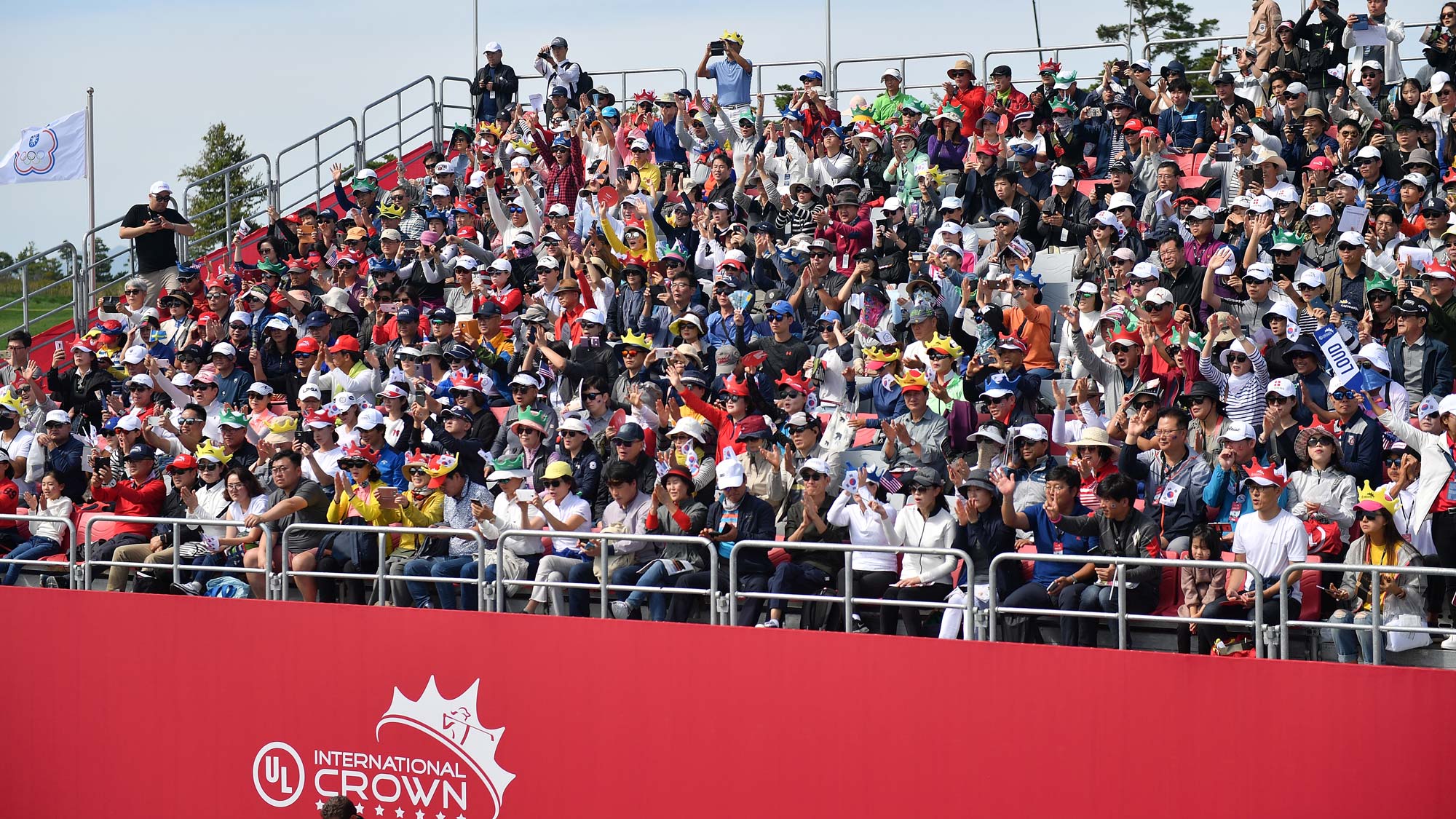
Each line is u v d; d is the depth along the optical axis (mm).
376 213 84500
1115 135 72188
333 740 48281
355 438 54719
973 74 75438
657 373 57281
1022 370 49531
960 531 42594
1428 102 68438
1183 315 47469
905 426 48969
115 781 51562
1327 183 59938
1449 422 40375
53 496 57844
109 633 51656
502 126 89500
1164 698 37531
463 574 47844
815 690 41656
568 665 44938
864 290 60156
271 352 65938
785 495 46875
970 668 39750
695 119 82188
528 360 60906
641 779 43969
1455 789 34719
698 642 43125
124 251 81875
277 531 51500
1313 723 36000
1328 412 44531
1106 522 40469
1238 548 39406
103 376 66000
